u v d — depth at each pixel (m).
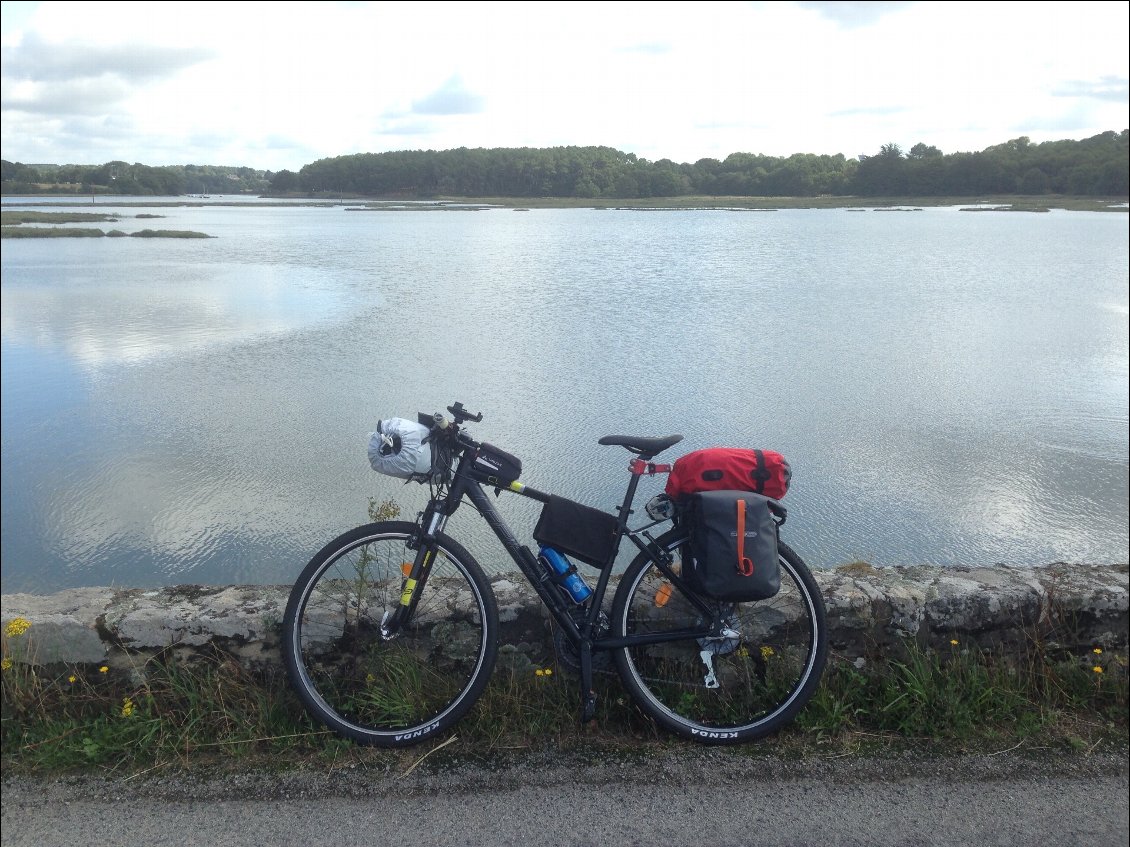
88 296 29.28
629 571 3.08
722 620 3.07
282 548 8.84
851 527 9.45
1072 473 11.29
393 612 3.09
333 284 32.34
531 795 2.80
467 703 3.04
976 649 3.34
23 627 3.11
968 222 79.06
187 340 21.05
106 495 10.20
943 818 2.73
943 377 17.31
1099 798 2.82
